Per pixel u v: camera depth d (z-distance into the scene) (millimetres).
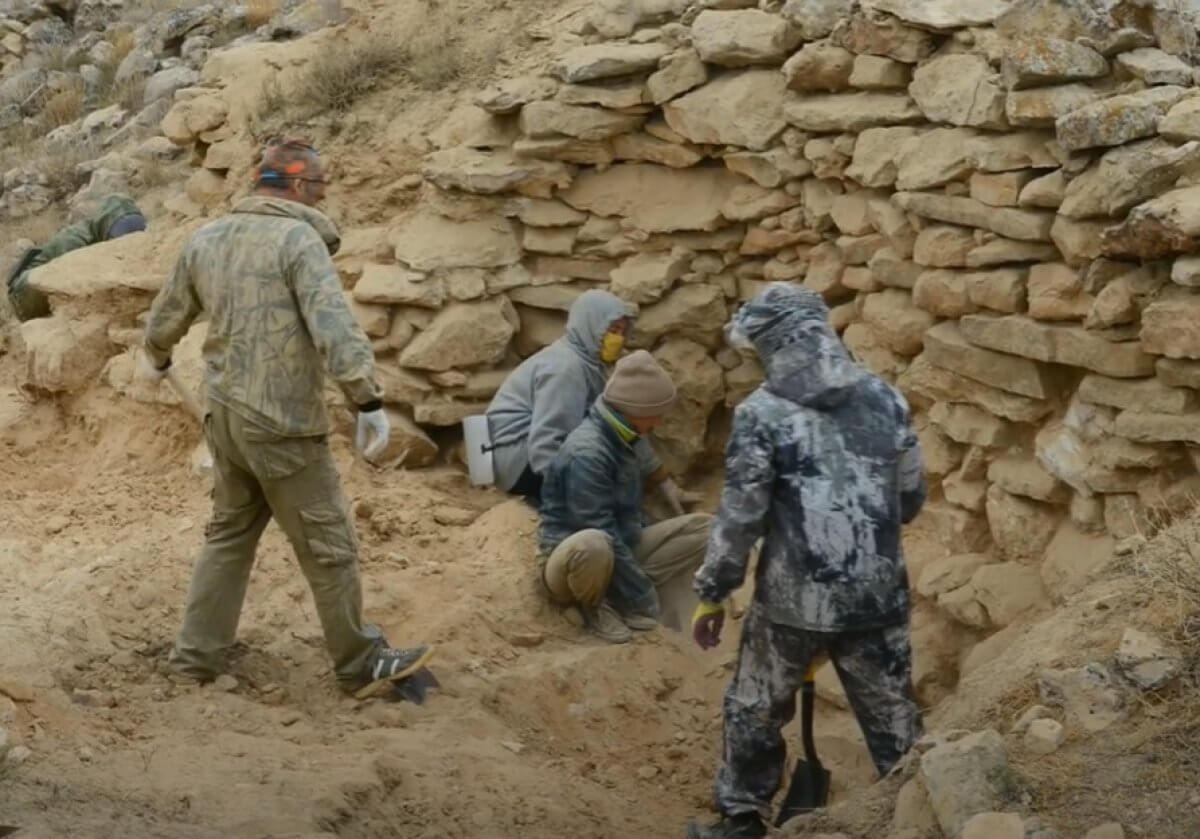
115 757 5344
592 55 8320
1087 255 6453
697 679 7047
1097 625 5363
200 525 7422
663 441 8469
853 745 6461
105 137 13844
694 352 8414
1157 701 4824
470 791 5590
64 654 6066
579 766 6258
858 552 4984
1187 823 4324
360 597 6133
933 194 7117
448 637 6852
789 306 5047
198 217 9688
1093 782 4559
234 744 5613
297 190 5922
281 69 9961
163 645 6332
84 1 16938
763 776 5309
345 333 5625
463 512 7938
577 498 7242
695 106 8070
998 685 5301
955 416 7121
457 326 8344
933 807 4566
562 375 7719
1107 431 6453
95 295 9102
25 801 4727
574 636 7176
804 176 7930
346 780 5309
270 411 5746
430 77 9359
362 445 5781
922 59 7344
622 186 8430
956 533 7148
